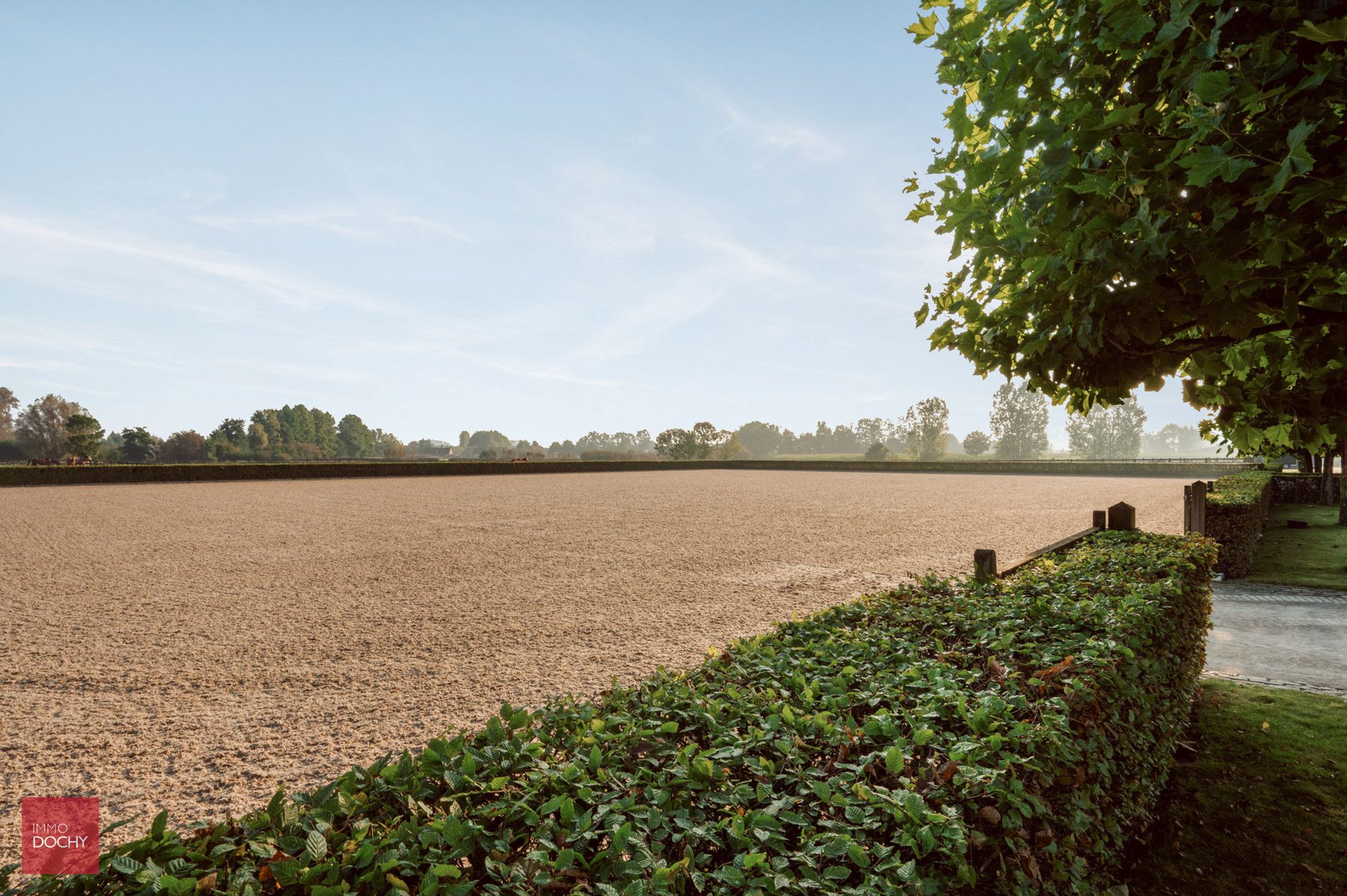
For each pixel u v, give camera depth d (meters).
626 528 16.41
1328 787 3.90
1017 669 2.70
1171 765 4.05
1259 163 2.02
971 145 3.11
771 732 2.00
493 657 6.46
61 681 5.86
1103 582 4.14
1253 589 9.30
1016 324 3.03
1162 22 2.39
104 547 13.17
